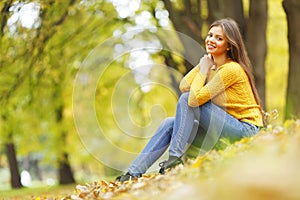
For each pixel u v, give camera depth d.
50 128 18.64
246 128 5.12
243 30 12.26
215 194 1.61
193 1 13.55
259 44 12.05
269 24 18.25
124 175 4.96
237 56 5.44
